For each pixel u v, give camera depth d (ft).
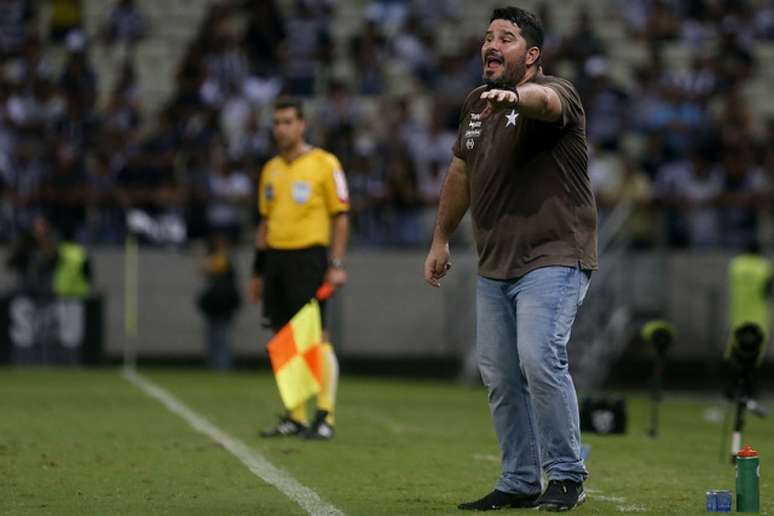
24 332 190.70
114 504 67.87
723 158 219.20
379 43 240.12
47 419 114.42
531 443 65.72
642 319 199.62
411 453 93.45
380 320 205.67
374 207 206.39
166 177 210.38
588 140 223.30
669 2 254.06
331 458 89.25
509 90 57.93
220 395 144.77
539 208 63.31
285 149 102.01
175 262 205.67
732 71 240.73
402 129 218.38
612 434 113.39
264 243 103.91
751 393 93.30
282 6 247.91
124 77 226.17
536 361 62.39
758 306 179.93
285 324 103.04
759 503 68.03
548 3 254.06
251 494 71.87
